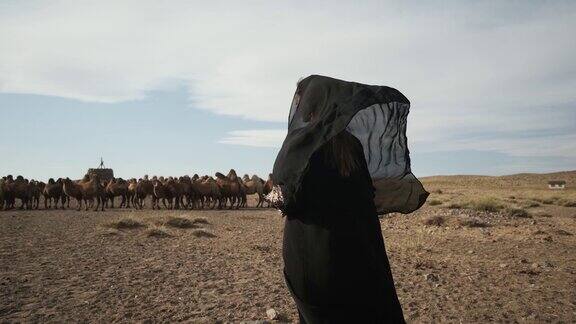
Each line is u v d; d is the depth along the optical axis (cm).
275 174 268
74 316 635
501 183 11681
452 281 871
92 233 1731
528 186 10269
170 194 3712
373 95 259
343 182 271
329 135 251
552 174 13575
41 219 2488
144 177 4106
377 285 275
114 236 1631
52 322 606
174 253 1236
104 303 706
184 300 726
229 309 675
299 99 289
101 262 1079
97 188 3416
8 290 786
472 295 758
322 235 270
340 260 269
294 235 278
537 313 647
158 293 773
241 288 812
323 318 278
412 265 1047
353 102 254
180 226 2039
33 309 668
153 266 1030
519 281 871
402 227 1973
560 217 2573
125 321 614
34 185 3784
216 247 1367
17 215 2864
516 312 656
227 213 3181
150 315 643
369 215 279
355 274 270
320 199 269
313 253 272
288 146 263
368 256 274
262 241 1533
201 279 888
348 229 270
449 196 4853
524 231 1733
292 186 258
